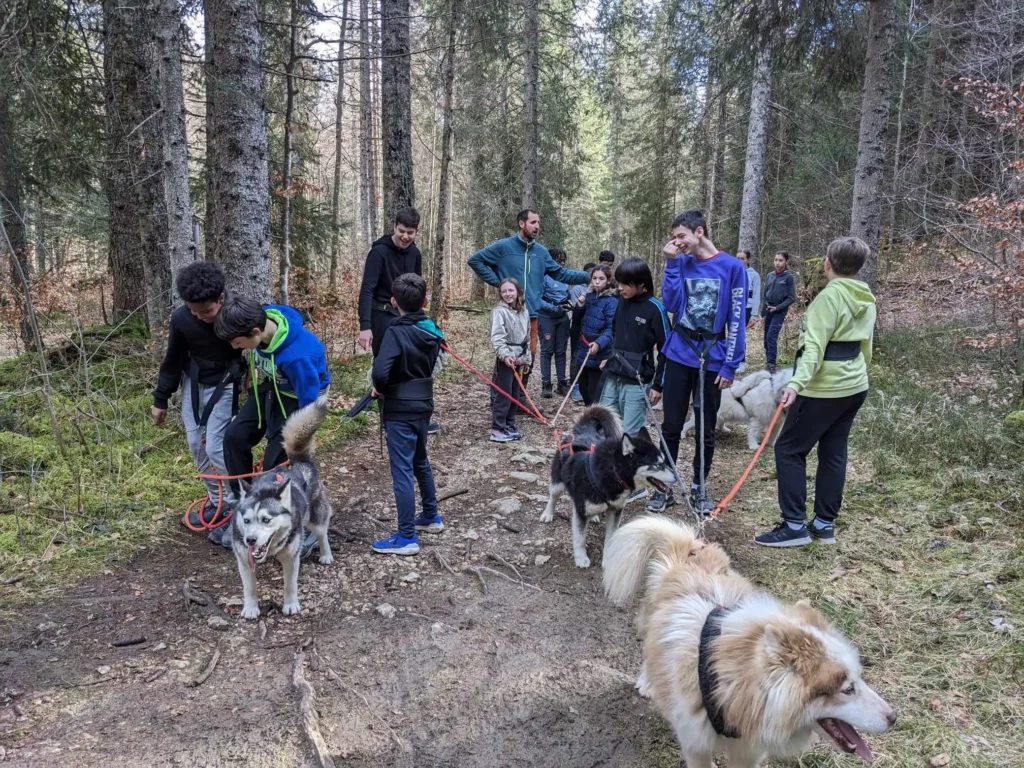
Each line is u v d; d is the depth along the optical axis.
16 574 3.90
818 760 2.71
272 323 4.17
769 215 19.17
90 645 3.36
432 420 7.80
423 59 14.17
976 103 9.38
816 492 4.52
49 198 10.70
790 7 8.87
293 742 2.78
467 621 3.78
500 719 3.01
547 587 4.20
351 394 7.99
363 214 16.44
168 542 4.47
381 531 4.87
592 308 8.26
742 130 20.77
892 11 8.65
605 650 3.54
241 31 5.77
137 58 7.97
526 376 7.28
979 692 2.99
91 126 9.57
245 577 3.64
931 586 3.85
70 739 2.74
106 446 5.67
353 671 3.30
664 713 2.51
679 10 13.66
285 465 4.18
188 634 3.52
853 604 3.76
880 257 13.02
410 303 4.28
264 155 6.09
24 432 5.94
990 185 8.62
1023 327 7.40
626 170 29.34
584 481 4.31
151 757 2.67
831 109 15.42
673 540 2.94
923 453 5.77
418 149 26.47
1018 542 4.18
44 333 8.30
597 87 16.95
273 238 10.20
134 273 9.03
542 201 18.45
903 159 13.55
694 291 4.75
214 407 4.43
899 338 10.16
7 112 8.91
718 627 2.28
